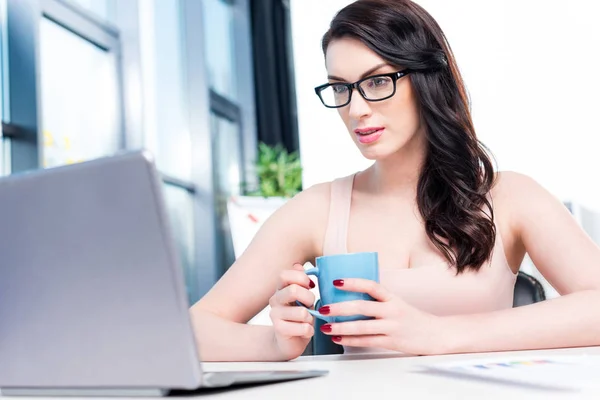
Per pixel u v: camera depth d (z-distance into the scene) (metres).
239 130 5.90
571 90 4.69
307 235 1.48
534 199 1.35
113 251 0.52
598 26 4.65
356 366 0.80
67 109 3.81
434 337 0.91
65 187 0.53
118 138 4.27
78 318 0.55
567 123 4.68
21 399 0.60
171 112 4.96
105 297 0.54
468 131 1.34
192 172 5.09
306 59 5.74
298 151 5.61
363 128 1.26
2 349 0.60
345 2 5.71
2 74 3.39
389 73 1.24
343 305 0.86
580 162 4.64
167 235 0.50
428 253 1.35
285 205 1.51
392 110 1.26
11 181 0.56
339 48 1.25
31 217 0.55
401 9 1.26
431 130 1.33
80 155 3.91
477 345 0.92
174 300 0.51
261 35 5.88
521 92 4.79
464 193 1.32
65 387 0.58
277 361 1.01
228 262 5.41
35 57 3.35
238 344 1.05
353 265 0.87
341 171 5.48
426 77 1.28
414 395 0.54
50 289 0.56
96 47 4.12
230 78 6.01
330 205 1.48
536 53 4.77
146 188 0.50
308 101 5.67
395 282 1.32
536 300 1.43
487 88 4.85
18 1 3.35
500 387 0.56
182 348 0.51
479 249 1.30
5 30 3.42
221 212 5.45
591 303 1.00
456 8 4.93
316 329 1.42
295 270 0.98
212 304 1.32
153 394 0.55
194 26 5.12
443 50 1.31
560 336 0.96
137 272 0.52
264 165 5.43
